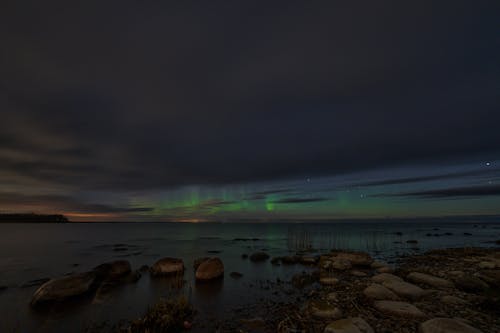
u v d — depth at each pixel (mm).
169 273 17781
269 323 9211
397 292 11078
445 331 6633
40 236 57688
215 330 8773
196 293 13594
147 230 100312
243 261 24234
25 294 13680
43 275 18453
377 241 43906
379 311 9234
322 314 9023
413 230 79812
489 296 10547
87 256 27906
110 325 9695
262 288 14453
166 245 40344
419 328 7371
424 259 23094
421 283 13242
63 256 27875
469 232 68312
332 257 23203
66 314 10805
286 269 20125
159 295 13336
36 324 9906
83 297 12891
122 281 15812
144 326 8992
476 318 8320
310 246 35875
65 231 82500
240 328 8859
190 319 9805
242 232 85500
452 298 10219
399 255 27359
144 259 26000
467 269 16922
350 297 11023
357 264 20516
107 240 49125
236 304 11664
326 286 14227
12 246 36969
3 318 10453
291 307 10883
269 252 31797
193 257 27328
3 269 20750
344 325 7480
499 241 41219
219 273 17016
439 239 47656
